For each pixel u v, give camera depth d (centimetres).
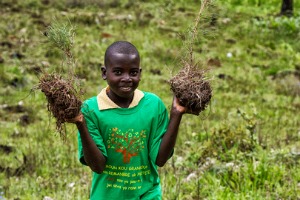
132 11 1638
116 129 363
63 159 703
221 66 1255
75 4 1634
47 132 811
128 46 348
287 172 601
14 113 938
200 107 347
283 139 768
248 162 635
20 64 1162
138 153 367
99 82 1110
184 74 350
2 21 1469
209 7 384
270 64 1310
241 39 1459
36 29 1410
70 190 587
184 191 575
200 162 661
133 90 351
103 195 371
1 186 612
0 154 743
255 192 555
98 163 350
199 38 393
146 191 374
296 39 1490
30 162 688
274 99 1063
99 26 1478
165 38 1414
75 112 327
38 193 591
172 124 353
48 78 330
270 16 1667
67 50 350
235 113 910
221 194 550
